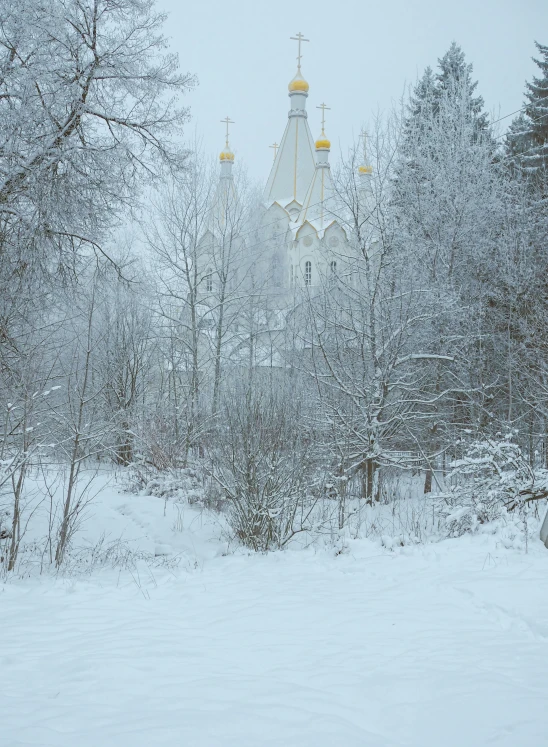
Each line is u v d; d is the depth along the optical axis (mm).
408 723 4277
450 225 24016
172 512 16797
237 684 4941
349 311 21047
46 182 14445
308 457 14312
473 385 23438
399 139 23906
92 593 9062
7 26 13695
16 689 4996
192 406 23609
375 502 19578
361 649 5898
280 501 13406
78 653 5930
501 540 10828
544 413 21594
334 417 18922
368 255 22000
